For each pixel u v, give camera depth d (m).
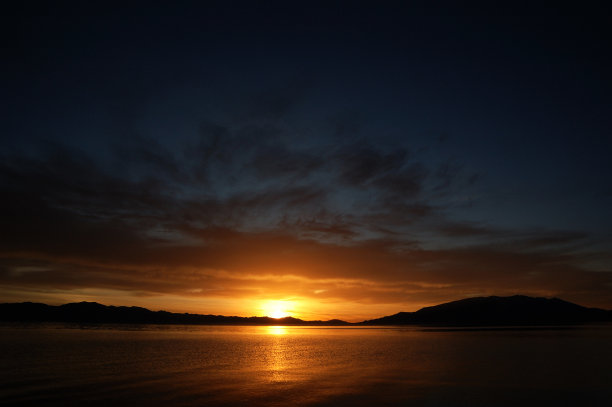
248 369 44.56
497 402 27.56
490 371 41.50
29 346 73.31
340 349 74.44
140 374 40.53
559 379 36.12
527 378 36.75
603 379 36.00
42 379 37.31
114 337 108.38
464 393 30.41
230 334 154.00
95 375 39.81
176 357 57.62
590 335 112.12
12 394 30.55
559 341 85.44
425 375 39.31
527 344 77.94
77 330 151.75
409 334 150.12
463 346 76.31
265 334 160.62
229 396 29.70
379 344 88.56
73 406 26.91
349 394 30.30
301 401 28.11
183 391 31.56
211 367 46.41
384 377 38.22
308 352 67.81
